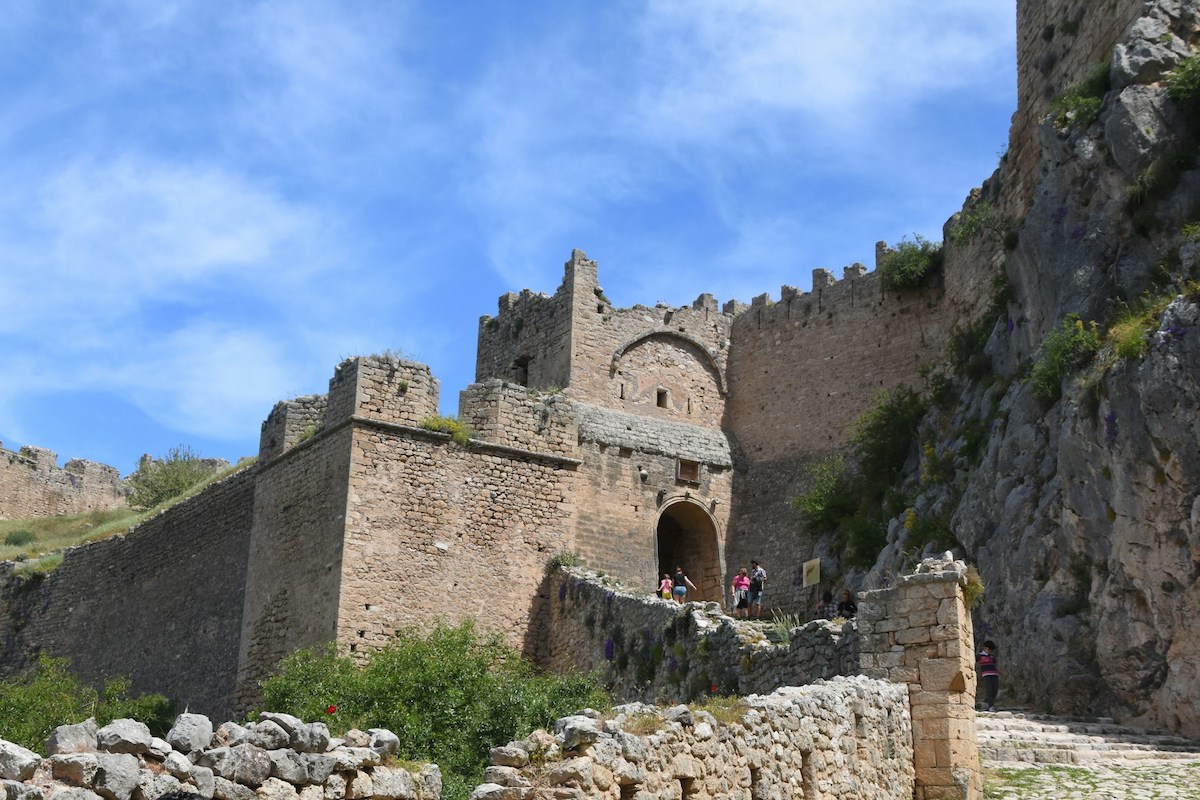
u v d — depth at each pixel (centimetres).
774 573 4125
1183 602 2397
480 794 1138
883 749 1744
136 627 4662
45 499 7412
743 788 1364
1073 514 2678
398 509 3516
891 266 4144
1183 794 1848
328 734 1050
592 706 2555
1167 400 2480
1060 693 2562
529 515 3700
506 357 4684
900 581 1941
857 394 4197
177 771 916
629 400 4356
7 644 5400
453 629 3025
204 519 4369
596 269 4462
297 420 3919
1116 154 3009
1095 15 3403
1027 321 3291
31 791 823
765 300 4578
